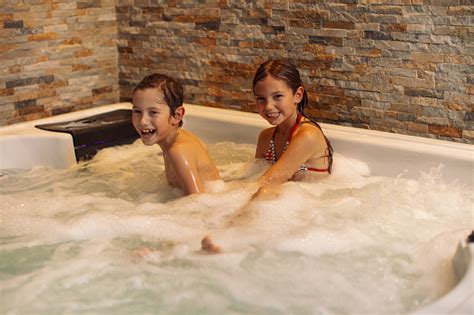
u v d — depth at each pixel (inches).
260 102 82.7
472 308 48.6
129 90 119.6
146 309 54.4
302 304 54.6
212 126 100.9
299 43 99.5
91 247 66.1
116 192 82.2
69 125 97.2
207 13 107.3
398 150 85.4
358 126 97.7
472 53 86.0
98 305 55.1
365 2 92.5
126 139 99.7
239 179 85.7
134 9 115.2
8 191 82.4
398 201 74.5
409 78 91.7
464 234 62.8
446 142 85.6
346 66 96.3
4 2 100.8
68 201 77.6
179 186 81.7
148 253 63.8
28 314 53.7
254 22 102.9
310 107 101.2
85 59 114.0
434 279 57.7
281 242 64.6
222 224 70.7
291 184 79.2
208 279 58.9
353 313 53.1
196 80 111.6
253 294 56.3
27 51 105.2
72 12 110.5
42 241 67.4
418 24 89.0
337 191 79.2
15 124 97.0
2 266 62.1
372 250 63.7
